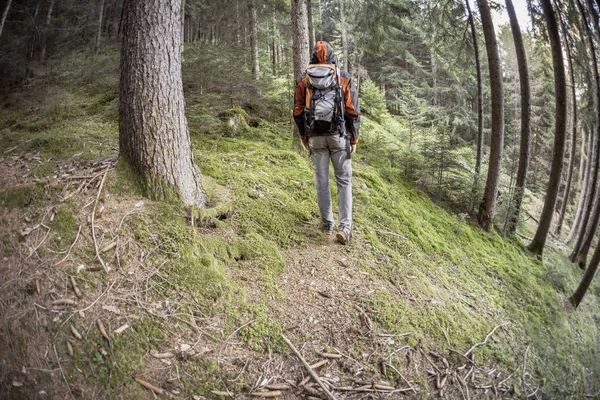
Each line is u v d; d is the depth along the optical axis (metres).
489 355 3.55
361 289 3.42
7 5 7.92
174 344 2.46
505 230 7.62
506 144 13.74
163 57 3.32
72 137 4.82
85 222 3.01
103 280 2.68
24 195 3.27
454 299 4.09
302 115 3.70
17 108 6.88
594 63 8.25
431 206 6.57
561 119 7.26
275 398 2.37
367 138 7.89
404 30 16.77
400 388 2.72
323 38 20.55
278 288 3.14
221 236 3.41
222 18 11.81
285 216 4.09
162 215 3.19
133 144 3.34
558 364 4.46
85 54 9.56
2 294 2.60
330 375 2.60
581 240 9.62
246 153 5.60
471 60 8.12
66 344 2.34
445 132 7.23
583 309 7.11
